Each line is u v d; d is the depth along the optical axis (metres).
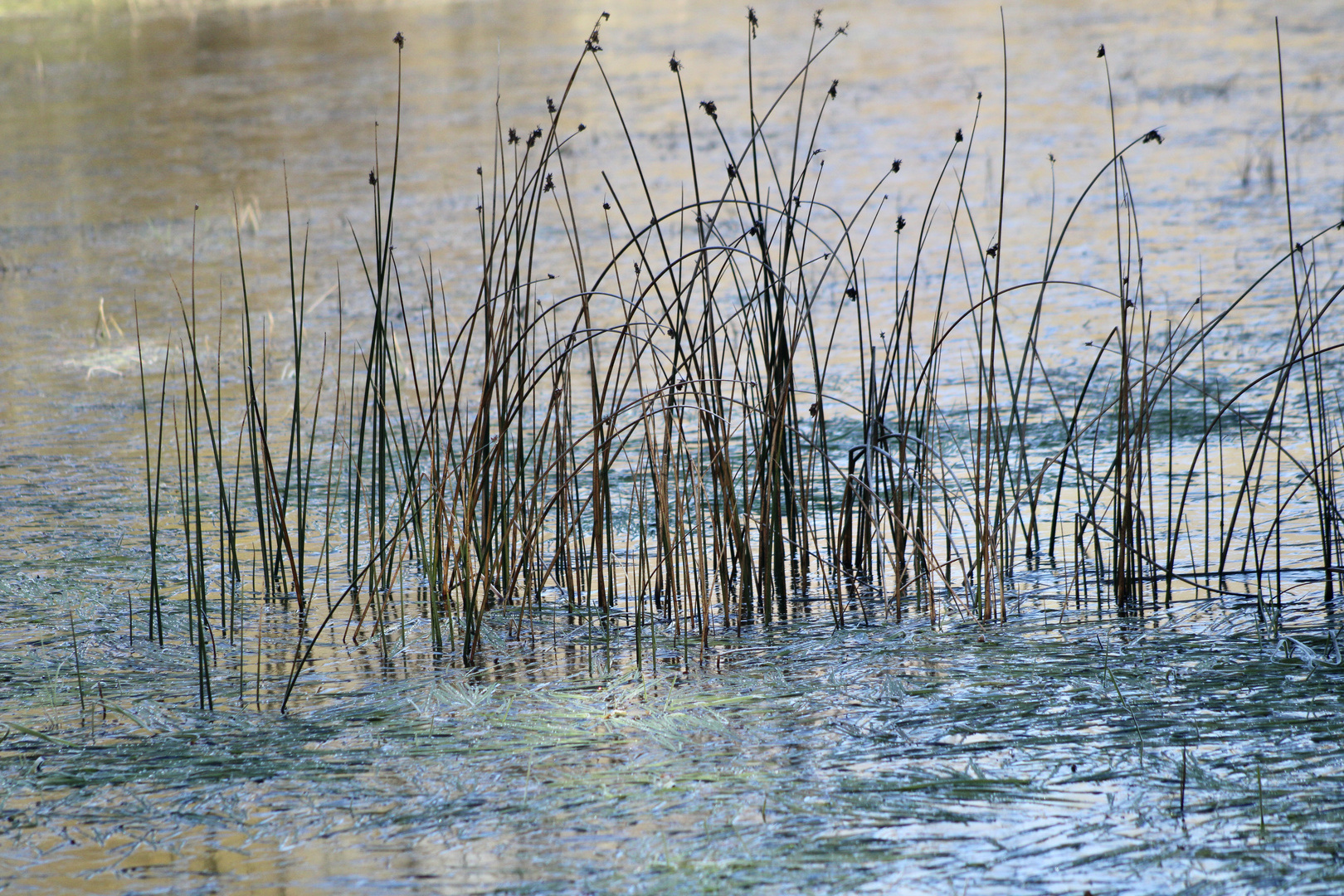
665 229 49.66
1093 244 44.03
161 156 71.62
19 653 18.67
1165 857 12.46
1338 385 28.23
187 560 19.78
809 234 48.41
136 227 55.88
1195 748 14.62
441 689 17.05
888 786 13.95
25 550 22.80
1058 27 100.62
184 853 13.16
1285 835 12.77
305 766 14.95
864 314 37.72
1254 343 32.19
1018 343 33.75
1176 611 19.11
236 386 34.03
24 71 104.00
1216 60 81.44
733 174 19.97
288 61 102.50
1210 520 22.33
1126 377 20.28
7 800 14.35
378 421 22.36
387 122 76.69
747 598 20.34
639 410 29.59
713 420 20.36
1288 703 15.73
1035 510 22.59
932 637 18.50
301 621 19.98
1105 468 24.66
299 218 55.56
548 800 13.93
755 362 21.44
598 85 84.44
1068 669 17.08
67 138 78.25
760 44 98.19
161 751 15.43
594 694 16.83
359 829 13.50
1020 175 55.66
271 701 16.98
